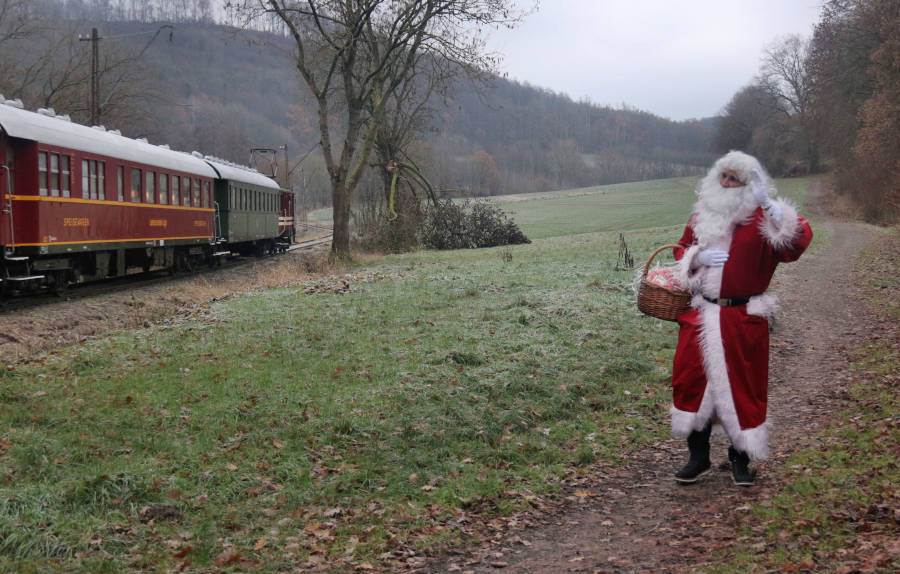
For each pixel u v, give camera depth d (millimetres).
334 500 5609
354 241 37000
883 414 6656
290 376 8875
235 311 13688
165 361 9570
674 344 10977
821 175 95375
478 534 5062
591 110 179875
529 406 7938
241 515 5266
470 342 10852
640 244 32906
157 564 4488
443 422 7281
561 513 5375
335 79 33438
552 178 153750
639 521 5000
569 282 17984
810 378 8781
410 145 42438
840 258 24266
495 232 39406
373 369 9211
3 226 14914
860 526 4250
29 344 11977
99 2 126188
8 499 5043
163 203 22188
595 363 9625
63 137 16672
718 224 5199
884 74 38094
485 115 150875
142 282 21844
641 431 7277
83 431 6746
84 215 17578
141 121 50188
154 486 5523
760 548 4141
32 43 42188
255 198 32375
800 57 92250
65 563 4418
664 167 167875
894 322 11977
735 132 110312
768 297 5262
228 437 6773
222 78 133000
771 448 6184
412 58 30016
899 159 39219
